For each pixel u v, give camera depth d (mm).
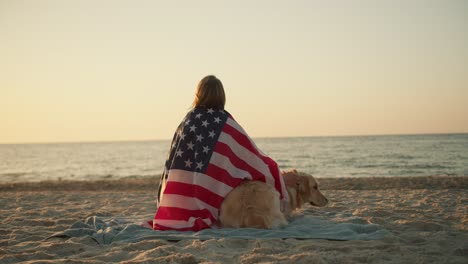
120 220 5328
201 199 4543
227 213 4531
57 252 3764
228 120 4793
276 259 3254
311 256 3225
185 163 4648
